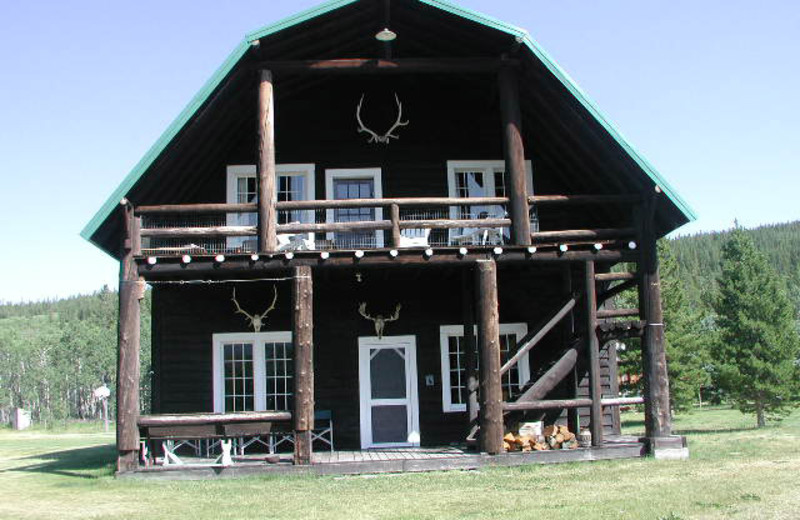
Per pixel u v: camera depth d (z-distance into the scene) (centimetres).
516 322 1525
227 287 1491
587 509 830
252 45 1200
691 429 2172
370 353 1500
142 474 1123
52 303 17350
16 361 6025
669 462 1166
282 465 1128
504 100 1288
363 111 1542
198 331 1477
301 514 854
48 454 1864
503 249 1229
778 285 2448
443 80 1531
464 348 1398
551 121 1362
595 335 1241
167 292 1484
